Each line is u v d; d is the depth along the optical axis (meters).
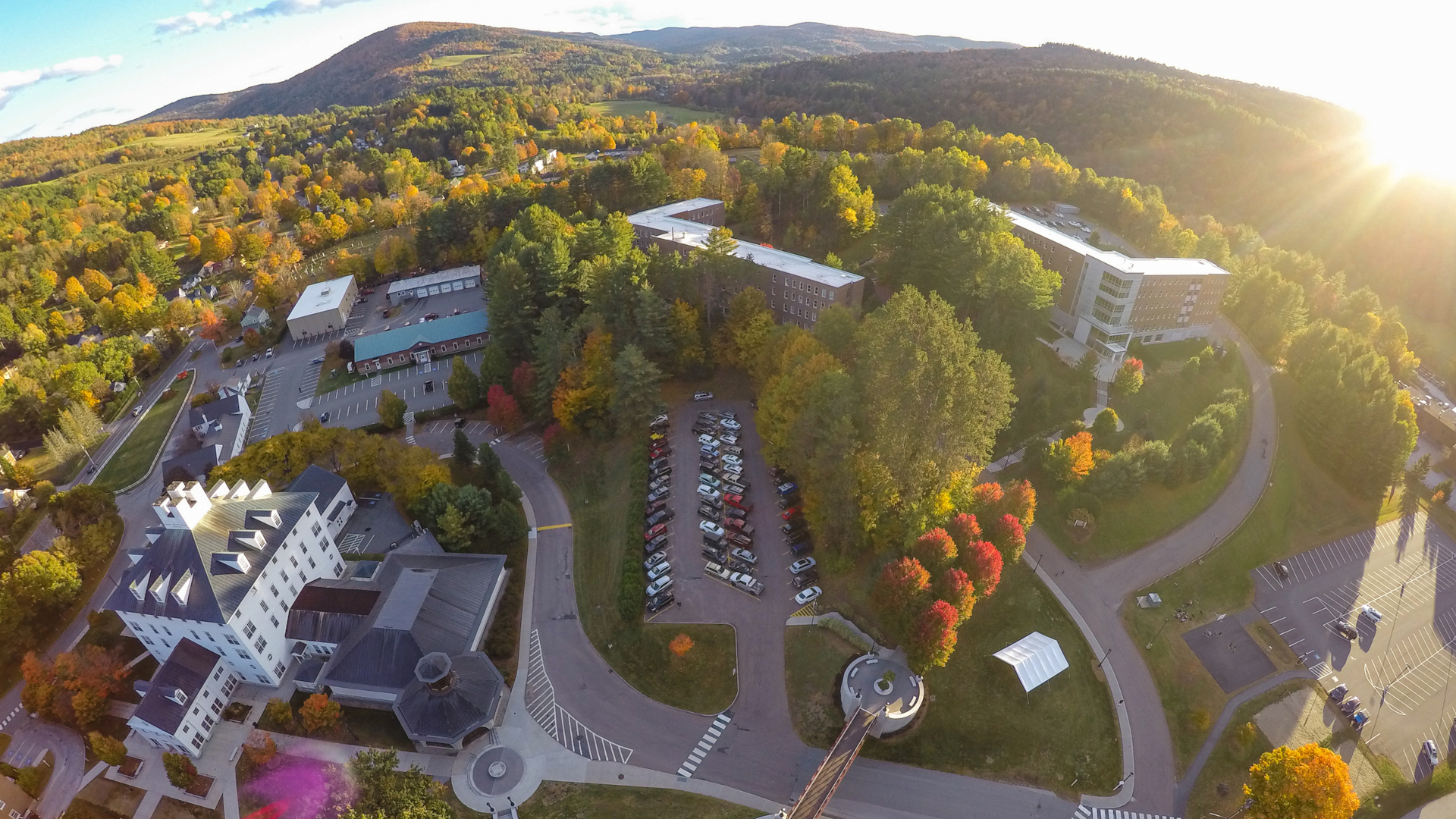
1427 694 81.56
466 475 111.00
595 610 88.69
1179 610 88.31
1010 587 87.69
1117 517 97.88
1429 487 118.62
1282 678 81.69
